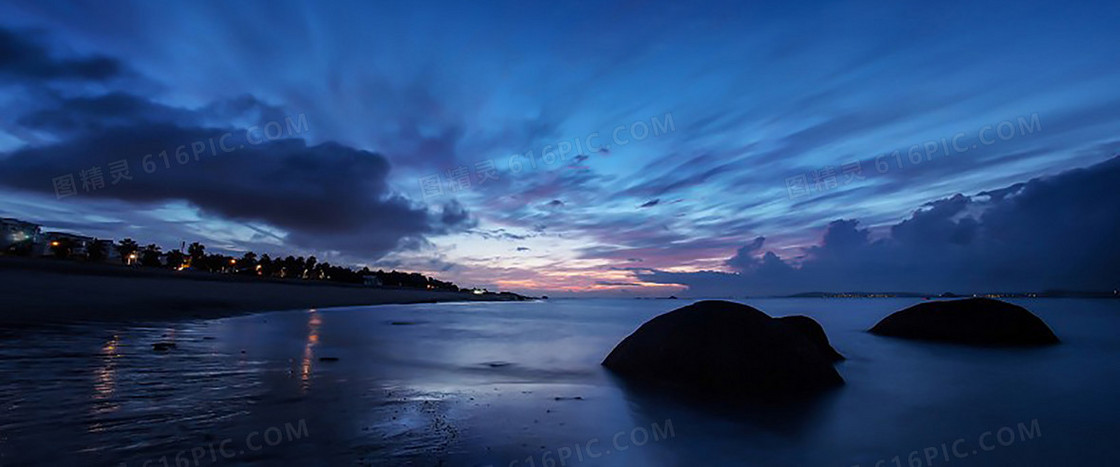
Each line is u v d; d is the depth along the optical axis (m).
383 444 4.79
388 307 40.34
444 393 7.29
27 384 6.36
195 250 82.06
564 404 6.80
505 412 6.26
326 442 4.78
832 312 43.84
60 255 57.66
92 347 9.55
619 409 6.60
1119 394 8.34
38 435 4.53
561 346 14.73
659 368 8.80
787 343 8.62
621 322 27.31
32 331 11.23
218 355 9.75
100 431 4.75
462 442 4.98
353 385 7.59
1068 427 6.25
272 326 17.05
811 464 4.83
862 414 6.71
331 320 22.00
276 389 6.98
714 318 9.11
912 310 18.80
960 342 16.42
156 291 25.44
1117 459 5.12
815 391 7.98
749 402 7.14
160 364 8.34
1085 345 15.83
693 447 5.19
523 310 47.50
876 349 14.80
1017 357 13.13
